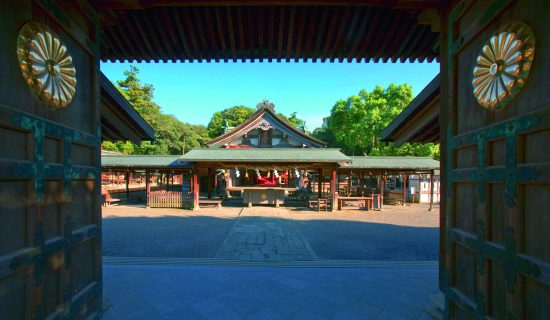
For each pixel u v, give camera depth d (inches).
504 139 74.0
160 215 515.5
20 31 70.0
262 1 107.0
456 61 102.1
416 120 173.5
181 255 255.1
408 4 107.9
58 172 82.7
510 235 70.9
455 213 101.2
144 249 277.7
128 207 634.2
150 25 131.7
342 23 128.7
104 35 134.7
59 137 83.9
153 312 127.0
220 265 205.5
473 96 90.4
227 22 131.7
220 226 406.0
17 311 67.6
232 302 138.2
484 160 81.7
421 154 891.4
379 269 191.2
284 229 385.4
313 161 558.6
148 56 163.0
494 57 79.3
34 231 72.1
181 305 134.3
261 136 800.3
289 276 174.7
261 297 144.1
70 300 88.3
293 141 794.8
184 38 142.8
